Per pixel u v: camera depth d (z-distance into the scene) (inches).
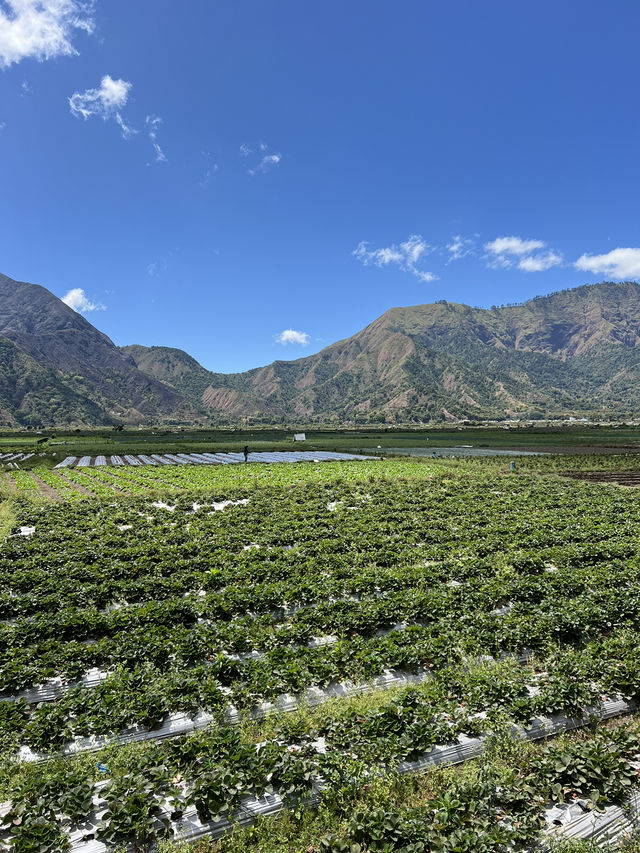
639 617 584.7
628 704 431.8
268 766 335.0
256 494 1632.6
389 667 491.5
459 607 618.2
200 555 877.2
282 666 467.5
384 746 359.9
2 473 2342.5
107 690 433.4
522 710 401.7
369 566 813.2
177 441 5123.0
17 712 409.1
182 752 348.5
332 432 7573.8
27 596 657.6
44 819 302.0
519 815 303.9
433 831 287.4
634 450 3444.9
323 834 299.6
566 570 762.2
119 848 285.1
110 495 1644.9
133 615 589.0
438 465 2564.0
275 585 681.6
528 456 2974.9
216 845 298.2
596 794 317.7
